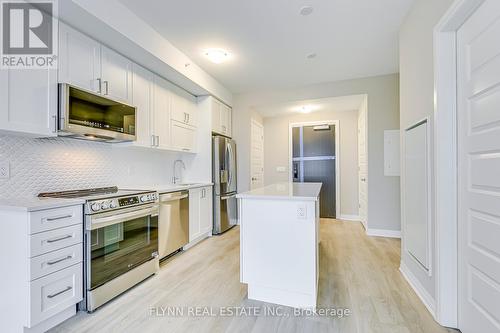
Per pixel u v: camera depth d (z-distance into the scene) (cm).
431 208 185
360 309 188
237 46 296
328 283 230
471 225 151
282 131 580
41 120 179
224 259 294
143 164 327
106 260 199
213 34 269
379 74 385
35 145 204
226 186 429
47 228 161
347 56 323
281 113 554
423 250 198
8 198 186
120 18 216
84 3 184
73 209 177
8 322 157
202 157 403
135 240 229
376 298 203
